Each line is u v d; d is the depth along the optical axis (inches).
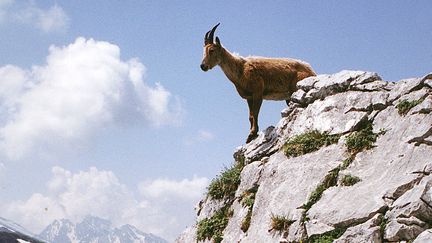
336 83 671.8
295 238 543.8
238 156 749.3
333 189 565.3
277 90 744.3
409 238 470.3
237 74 735.7
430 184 487.8
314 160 617.0
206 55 727.1
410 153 539.8
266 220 597.9
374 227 490.3
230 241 642.2
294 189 599.8
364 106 632.4
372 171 558.6
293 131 682.8
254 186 671.1
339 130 629.6
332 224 523.8
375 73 660.1
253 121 741.3
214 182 732.7
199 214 740.7
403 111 591.5
